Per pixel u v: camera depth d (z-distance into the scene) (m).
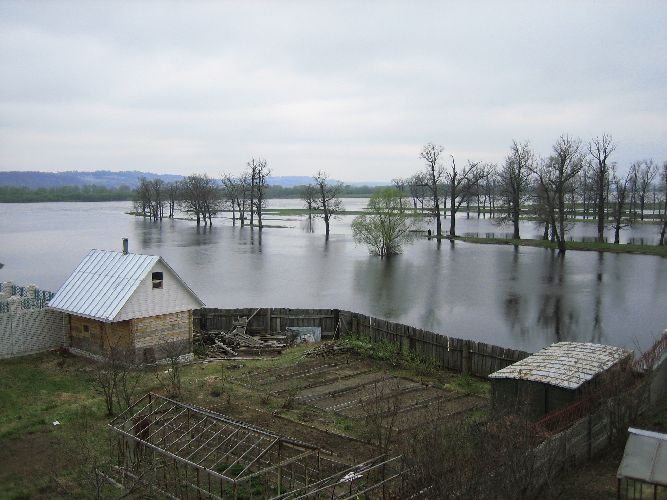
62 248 81.12
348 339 30.23
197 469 13.94
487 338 36.22
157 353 27.03
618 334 36.81
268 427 19.28
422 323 39.81
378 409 19.19
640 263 65.75
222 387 23.45
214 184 166.62
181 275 58.56
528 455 12.99
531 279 56.34
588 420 16.11
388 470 15.49
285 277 57.59
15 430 18.73
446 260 69.69
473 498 11.64
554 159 79.94
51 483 15.25
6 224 127.31
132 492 14.61
